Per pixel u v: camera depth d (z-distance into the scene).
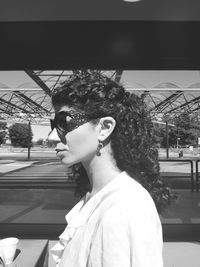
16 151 26.83
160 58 4.20
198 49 4.18
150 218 0.66
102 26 4.21
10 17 4.08
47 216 5.53
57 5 3.66
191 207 5.96
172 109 10.92
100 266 0.64
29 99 9.59
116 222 0.64
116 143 0.79
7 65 4.23
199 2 3.55
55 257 0.80
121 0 3.51
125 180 0.75
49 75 5.29
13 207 6.43
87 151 0.79
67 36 4.22
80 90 0.79
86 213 0.74
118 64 4.20
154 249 0.63
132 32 4.20
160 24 4.18
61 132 0.80
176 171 11.68
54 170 14.31
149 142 0.85
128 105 0.83
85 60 4.21
